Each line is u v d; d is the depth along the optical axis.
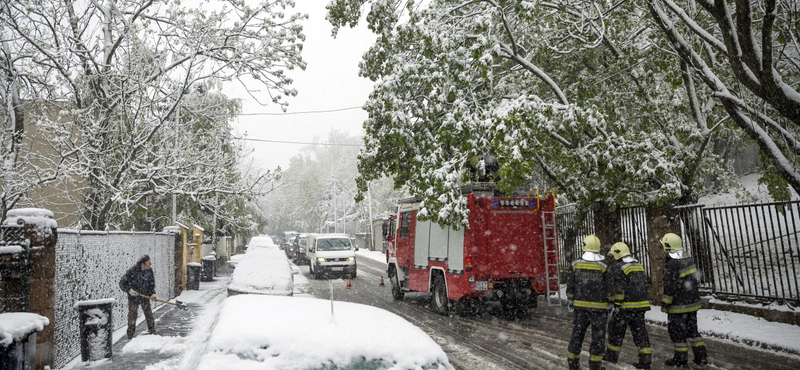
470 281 11.42
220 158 15.88
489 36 11.38
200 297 16.92
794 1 8.73
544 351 8.34
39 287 6.91
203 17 14.81
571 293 7.08
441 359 3.95
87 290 8.93
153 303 13.91
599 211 13.41
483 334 9.90
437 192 11.47
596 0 12.22
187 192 14.34
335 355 3.70
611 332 7.42
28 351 5.21
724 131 13.61
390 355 3.81
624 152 11.39
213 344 3.63
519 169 10.29
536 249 11.96
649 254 12.11
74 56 13.27
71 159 12.79
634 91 13.59
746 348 8.09
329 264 23.52
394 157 13.88
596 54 13.95
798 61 10.92
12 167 11.84
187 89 14.80
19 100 12.74
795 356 7.43
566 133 11.44
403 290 15.83
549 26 14.11
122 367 7.44
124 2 14.49
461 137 11.57
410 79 12.54
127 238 11.49
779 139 11.57
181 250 17.95
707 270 10.99
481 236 11.60
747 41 7.38
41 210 7.12
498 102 13.18
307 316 4.09
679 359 7.13
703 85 12.77
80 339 7.81
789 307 9.01
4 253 6.80
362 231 70.56
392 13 13.37
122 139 12.84
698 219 11.12
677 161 11.77
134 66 13.86
